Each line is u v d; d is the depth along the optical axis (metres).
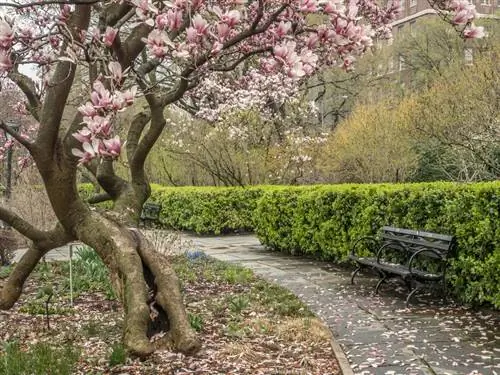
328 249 10.57
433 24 24.36
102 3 5.44
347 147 17.92
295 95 18.62
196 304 6.87
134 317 4.50
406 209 8.35
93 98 3.23
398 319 6.30
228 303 6.89
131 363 4.60
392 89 24.80
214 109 17.72
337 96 26.98
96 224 5.05
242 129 17.61
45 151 4.66
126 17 5.79
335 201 10.17
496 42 17.72
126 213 5.48
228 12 3.26
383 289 8.09
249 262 11.15
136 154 5.92
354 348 5.21
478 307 6.72
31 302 7.05
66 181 4.86
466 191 6.86
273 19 3.96
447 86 17.31
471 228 6.67
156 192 20.05
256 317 6.23
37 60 4.37
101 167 5.98
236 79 16.97
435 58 24.42
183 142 18.84
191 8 3.24
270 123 18.48
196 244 14.75
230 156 17.94
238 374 4.43
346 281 8.80
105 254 4.96
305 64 3.77
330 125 27.25
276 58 3.55
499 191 6.25
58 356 4.52
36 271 9.36
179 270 9.31
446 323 6.05
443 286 7.02
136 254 4.93
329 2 3.56
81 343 5.29
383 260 8.69
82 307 6.87
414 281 7.41
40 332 5.77
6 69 3.38
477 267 6.50
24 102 6.87
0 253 10.31
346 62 4.02
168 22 3.32
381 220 8.96
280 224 12.44
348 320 6.30
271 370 4.55
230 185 18.73
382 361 4.81
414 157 17.03
